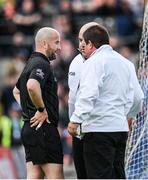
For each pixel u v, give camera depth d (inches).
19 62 1942.7
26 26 2090.3
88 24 848.3
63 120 1692.9
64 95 1747.0
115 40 1971.0
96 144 823.7
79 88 846.5
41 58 861.8
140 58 932.0
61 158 876.0
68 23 2011.6
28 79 863.1
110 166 823.1
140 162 920.3
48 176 871.1
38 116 850.1
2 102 1838.1
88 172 827.4
